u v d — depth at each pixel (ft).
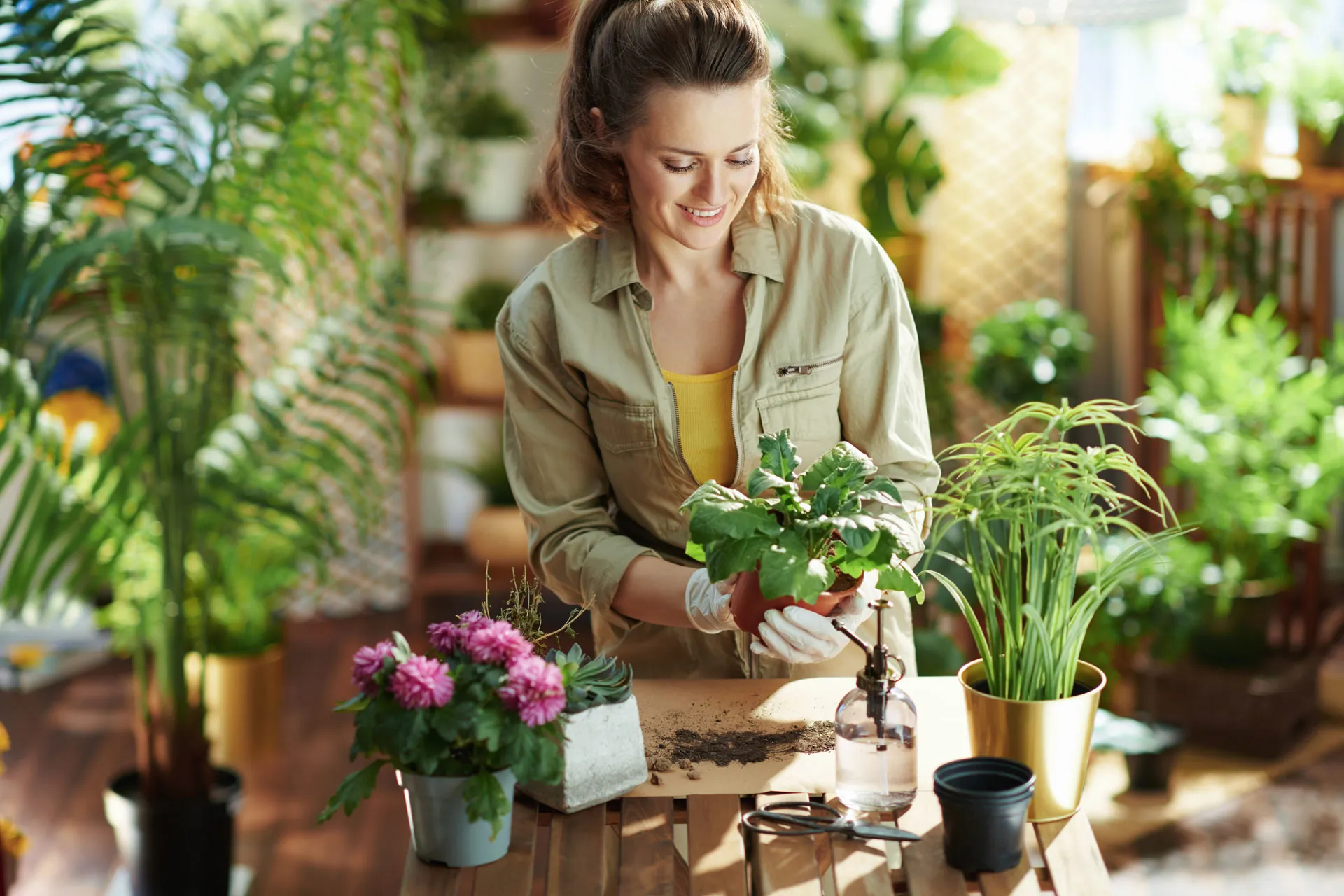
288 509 9.22
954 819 4.08
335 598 15.66
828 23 13.33
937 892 4.00
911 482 5.51
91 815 10.91
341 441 9.59
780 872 4.12
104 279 8.21
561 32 14.15
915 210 13.58
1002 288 14.52
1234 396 11.87
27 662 13.53
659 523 5.72
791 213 5.57
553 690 4.14
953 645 9.19
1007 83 14.15
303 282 13.65
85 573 8.93
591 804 4.52
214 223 7.72
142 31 11.87
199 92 8.71
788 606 4.49
